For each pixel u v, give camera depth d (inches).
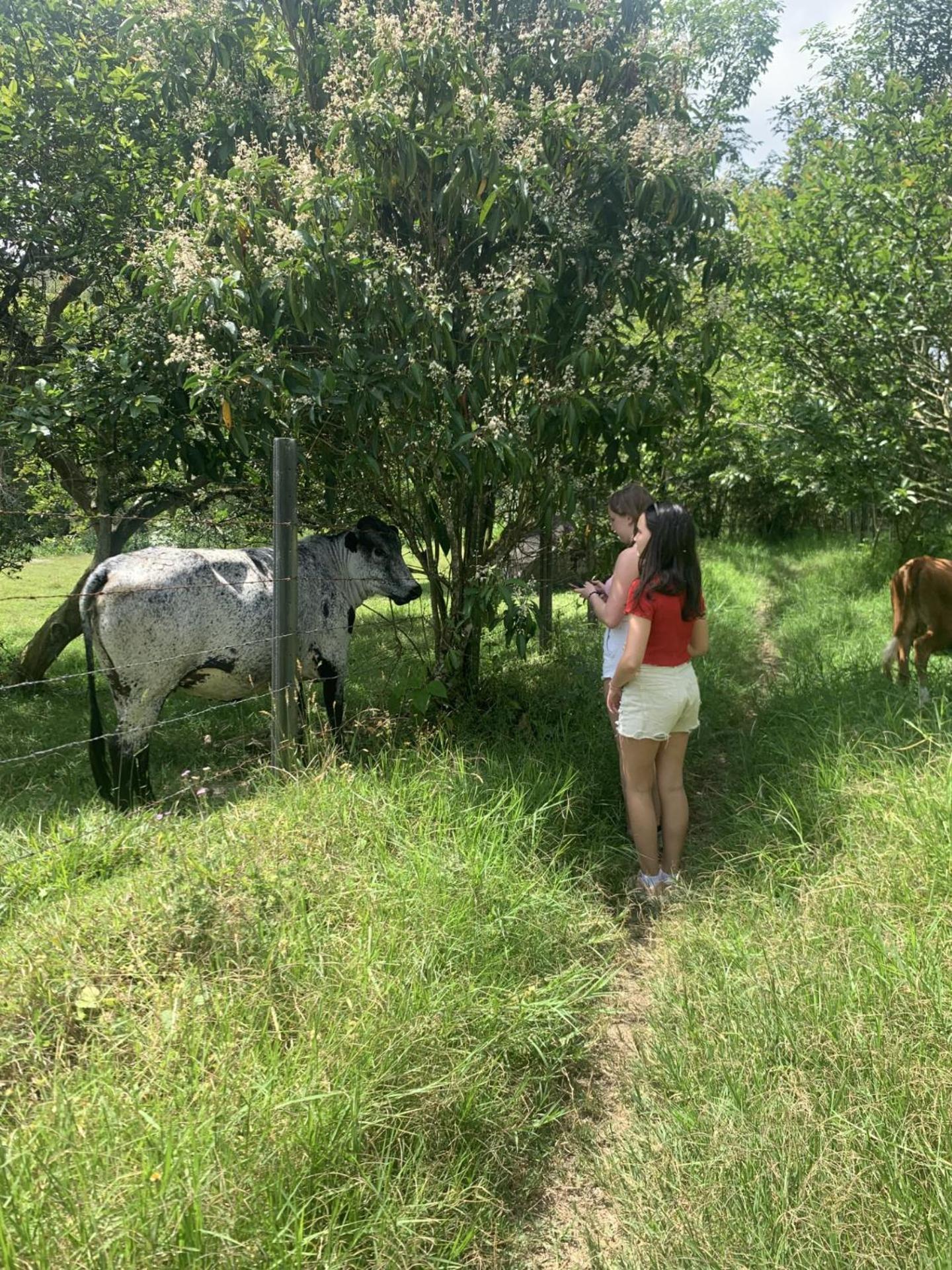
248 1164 79.7
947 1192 79.7
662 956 133.5
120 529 276.5
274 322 176.9
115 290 277.3
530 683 238.7
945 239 307.0
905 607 229.0
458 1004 107.5
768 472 397.1
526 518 216.5
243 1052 92.4
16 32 272.8
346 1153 84.7
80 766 206.5
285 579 162.4
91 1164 76.5
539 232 200.2
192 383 172.1
